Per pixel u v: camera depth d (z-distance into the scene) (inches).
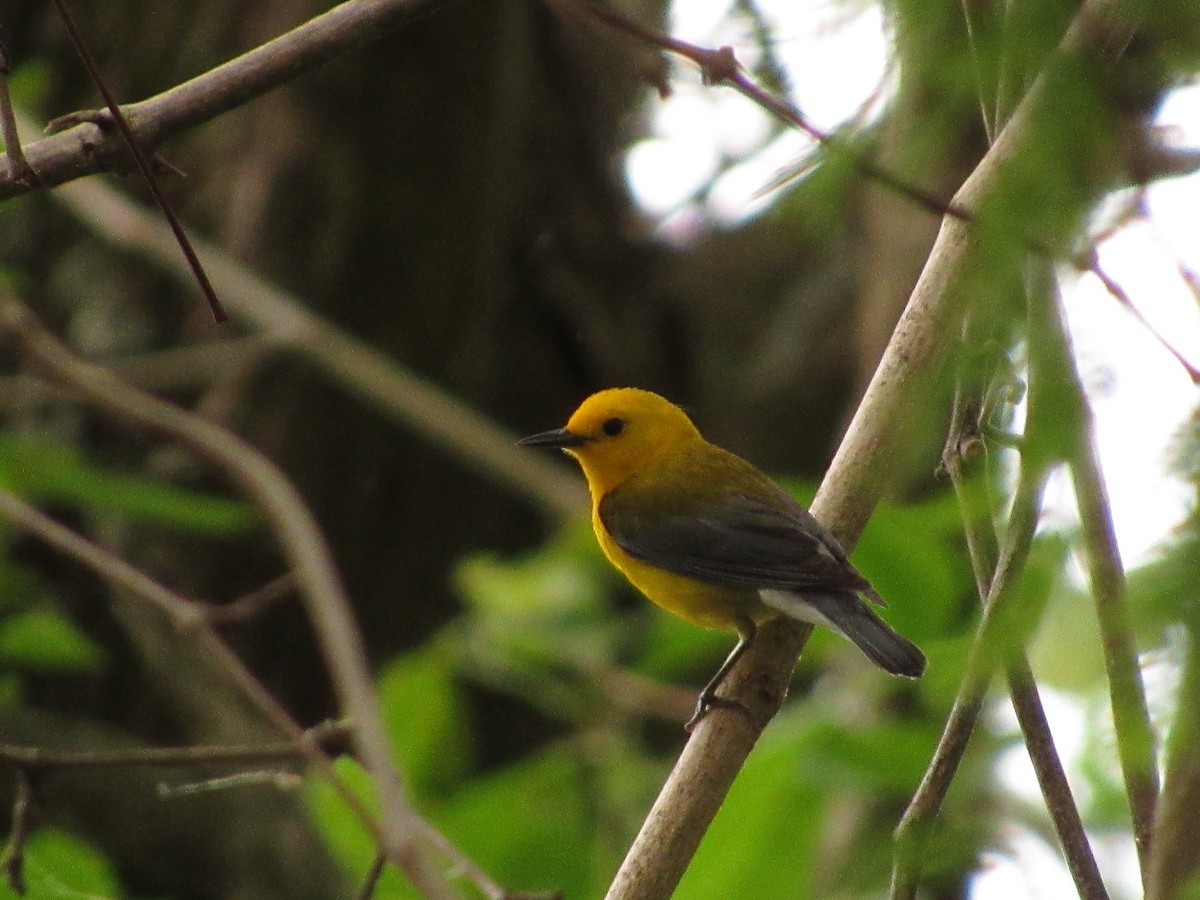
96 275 605.6
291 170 616.4
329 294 625.6
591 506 480.1
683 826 275.7
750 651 320.5
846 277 726.5
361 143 626.8
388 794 253.3
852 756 364.5
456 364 668.1
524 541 672.4
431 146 637.9
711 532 401.4
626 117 716.0
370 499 633.0
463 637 482.3
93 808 483.8
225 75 253.6
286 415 612.7
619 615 498.3
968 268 114.4
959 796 359.3
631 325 737.0
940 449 229.0
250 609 363.3
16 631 451.5
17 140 248.4
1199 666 88.3
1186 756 98.5
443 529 650.2
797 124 124.9
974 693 228.1
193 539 578.6
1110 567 135.6
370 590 641.0
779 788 364.8
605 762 429.7
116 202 529.7
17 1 607.8
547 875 410.0
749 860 364.2
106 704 557.3
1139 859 180.5
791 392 725.9
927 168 107.3
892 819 389.7
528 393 710.5
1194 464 89.9
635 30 180.1
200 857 496.4
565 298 722.2
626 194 740.7
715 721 291.6
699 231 751.7
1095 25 93.7
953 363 127.4
